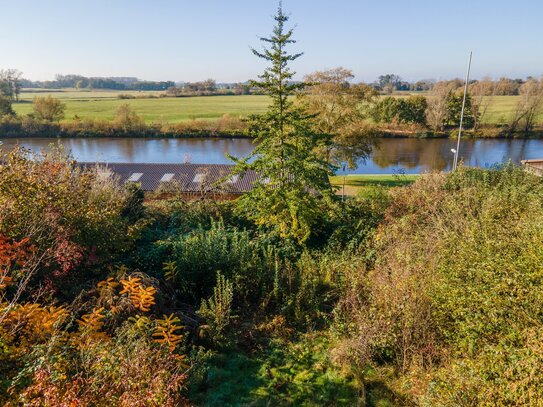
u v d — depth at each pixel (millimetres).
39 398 3854
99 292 7363
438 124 55312
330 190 12852
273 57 11539
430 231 10117
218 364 7348
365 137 30625
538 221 7531
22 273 6398
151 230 12508
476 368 5117
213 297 9195
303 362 7535
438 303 6863
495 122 57188
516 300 5738
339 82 29672
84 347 5090
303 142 12656
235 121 61656
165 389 4465
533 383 4379
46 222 7531
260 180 12945
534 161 17938
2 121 60281
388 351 7219
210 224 13555
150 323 6531
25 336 5297
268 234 12797
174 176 25875
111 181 12727
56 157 10719
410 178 31016
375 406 6426
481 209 10281
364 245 11898
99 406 4090
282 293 9547
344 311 8750
